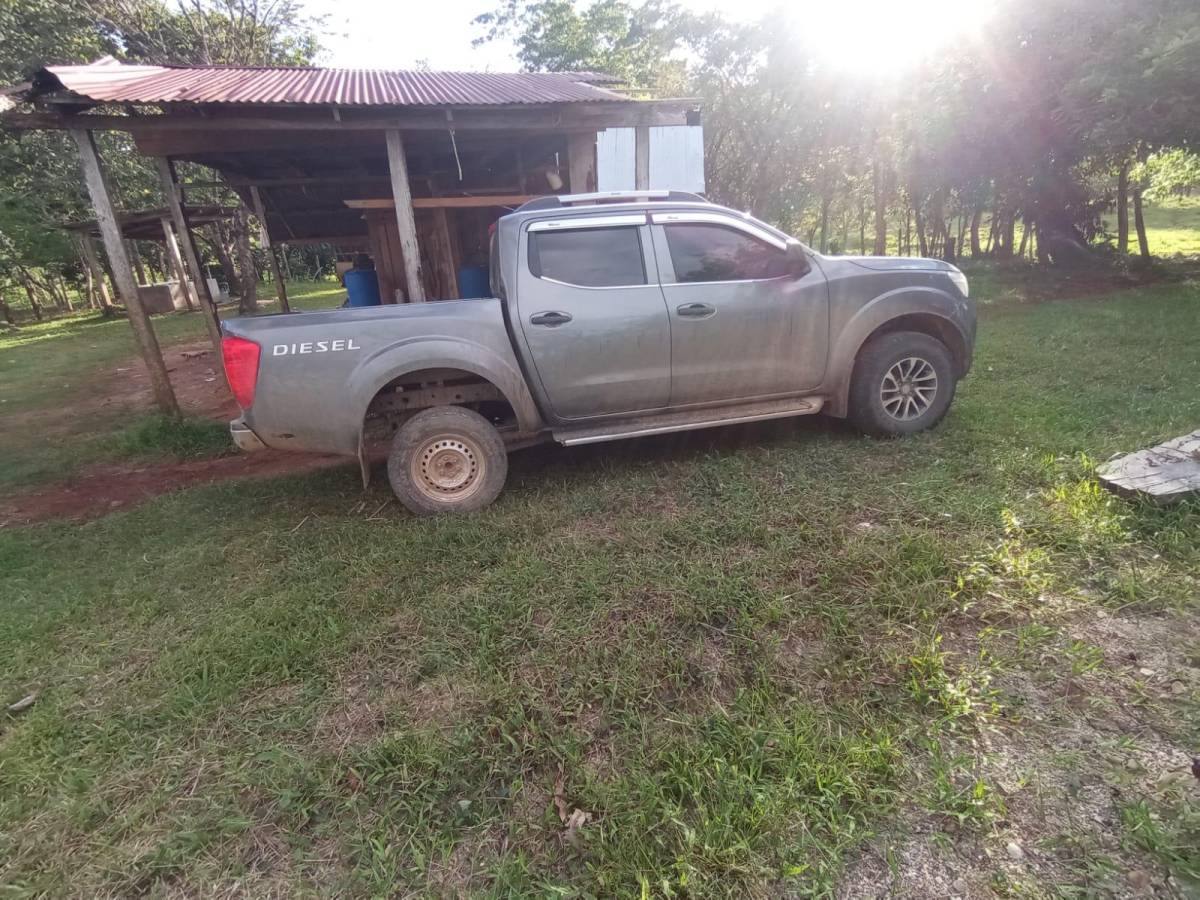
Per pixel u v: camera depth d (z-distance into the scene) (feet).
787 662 7.98
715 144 53.57
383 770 6.79
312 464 18.72
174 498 15.88
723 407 14.58
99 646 9.54
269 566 11.68
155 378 22.04
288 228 38.24
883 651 7.98
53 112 18.47
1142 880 5.16
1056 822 5.72
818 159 52.31
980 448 13.67
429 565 11.02
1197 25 25.05
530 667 8.27
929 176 48.08
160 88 18.95
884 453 14.11
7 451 21.80
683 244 13.74
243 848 6.09
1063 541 9.78
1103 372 18.80
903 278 14.67
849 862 5.54
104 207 20.21
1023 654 7.78
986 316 33.22
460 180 30.25
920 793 6.08
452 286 27.27
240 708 7.93
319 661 8.66
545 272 13.10
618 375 13.48
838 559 9.93
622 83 32.86
